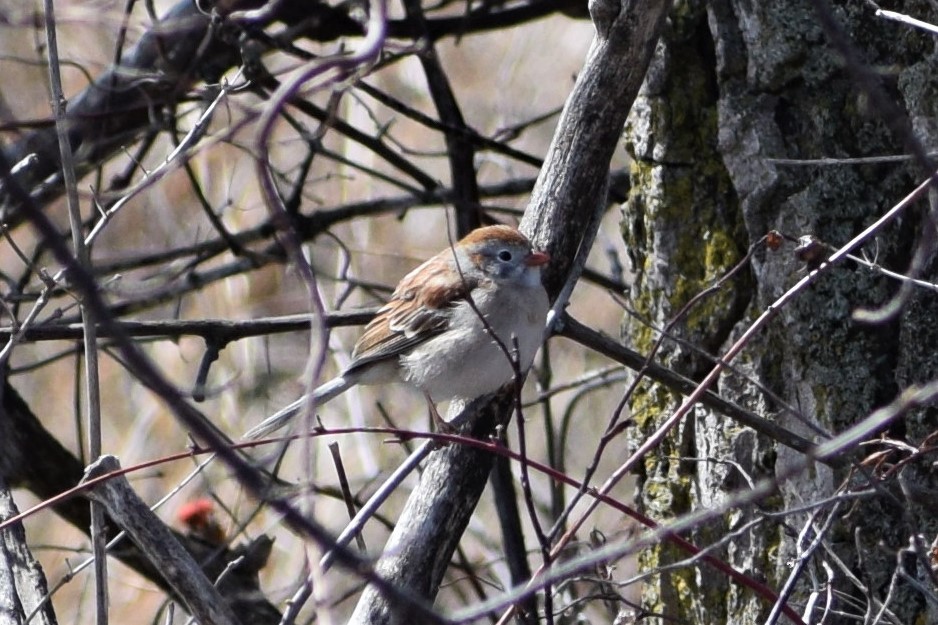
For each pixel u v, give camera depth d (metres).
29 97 14.19
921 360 7.50
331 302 14.22
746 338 6.07
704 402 7.47
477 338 8.49
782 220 7.95
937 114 7.50
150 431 15.02
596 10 7.64
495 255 8.51
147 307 12.27
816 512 6.39
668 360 8.51
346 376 9.41
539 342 8.41
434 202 12.16
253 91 10.56
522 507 14.74
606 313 17.09
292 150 15.69
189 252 12.48
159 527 6.06
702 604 8.25
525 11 12.14
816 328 7.76
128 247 15.36
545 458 15.68
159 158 14.98
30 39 14.18
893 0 7.79
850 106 7.85
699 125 8.53
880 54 7.84
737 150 8.09
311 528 3.57
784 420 7.95
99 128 11.21
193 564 6.07
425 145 16.16
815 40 7.88
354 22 11.41
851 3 7.89
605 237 13.74
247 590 10.23
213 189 14.66
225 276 12.32
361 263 15.62
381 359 9.30
